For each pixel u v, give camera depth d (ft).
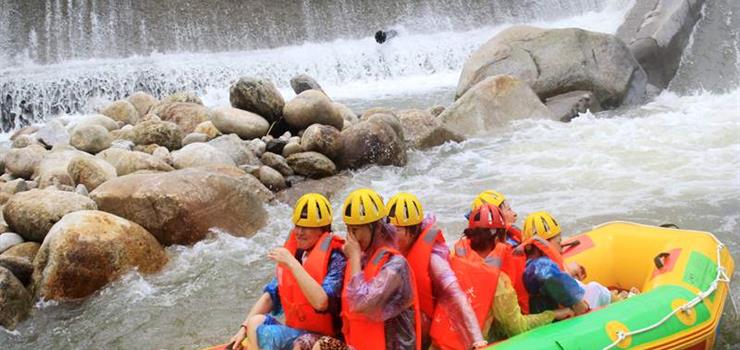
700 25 50.21
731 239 23.44
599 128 37.24
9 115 48.39
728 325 17.95
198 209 25.27
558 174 31.01
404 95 50.42
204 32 59.93
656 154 32.60
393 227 13.26
